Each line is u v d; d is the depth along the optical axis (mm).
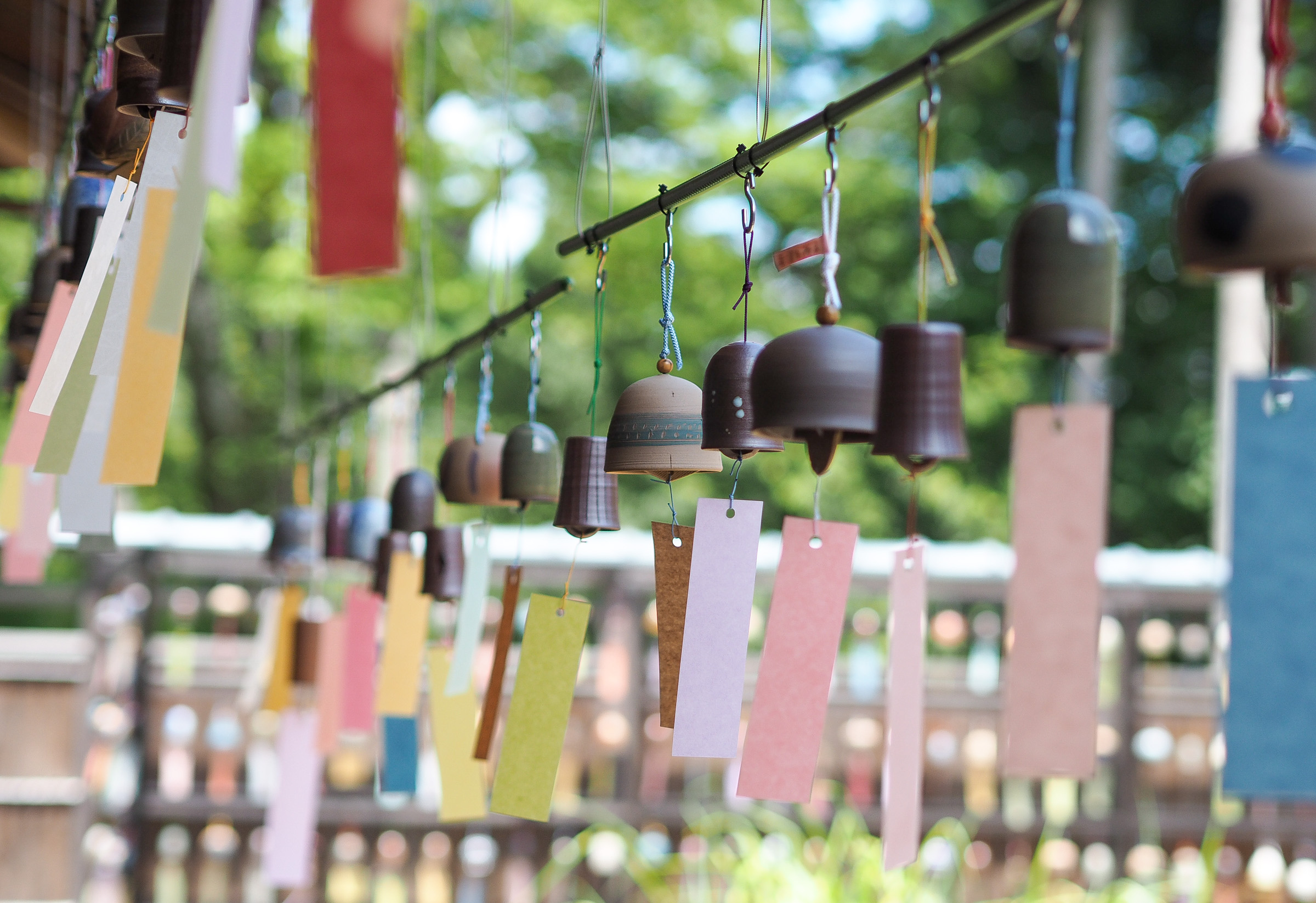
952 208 11617
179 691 5344
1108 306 972
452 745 2260
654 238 8906
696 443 1640
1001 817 5422
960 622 5609
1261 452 922
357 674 3207
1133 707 5441
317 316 8320
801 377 1212
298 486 4344
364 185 1355
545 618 1822
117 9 1352
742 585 1436
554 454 2078
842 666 5551
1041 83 12070
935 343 1126
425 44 8336
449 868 5297
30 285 2723
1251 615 920
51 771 5059
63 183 3109
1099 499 1022
